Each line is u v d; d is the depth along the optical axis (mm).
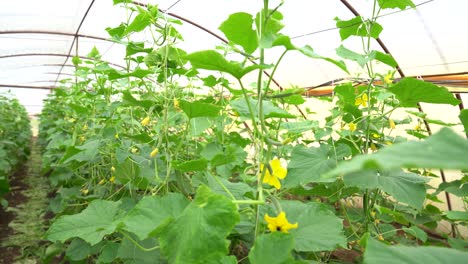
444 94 1633
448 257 681
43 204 5234
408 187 1744
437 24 3758
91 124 4410
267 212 1539
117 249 2078
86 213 1740
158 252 1888
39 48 8281
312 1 4191
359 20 2107
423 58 4320
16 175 8023
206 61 1111
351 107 2260
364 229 2373
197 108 1626
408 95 1784
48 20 6441
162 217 1269
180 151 2939
